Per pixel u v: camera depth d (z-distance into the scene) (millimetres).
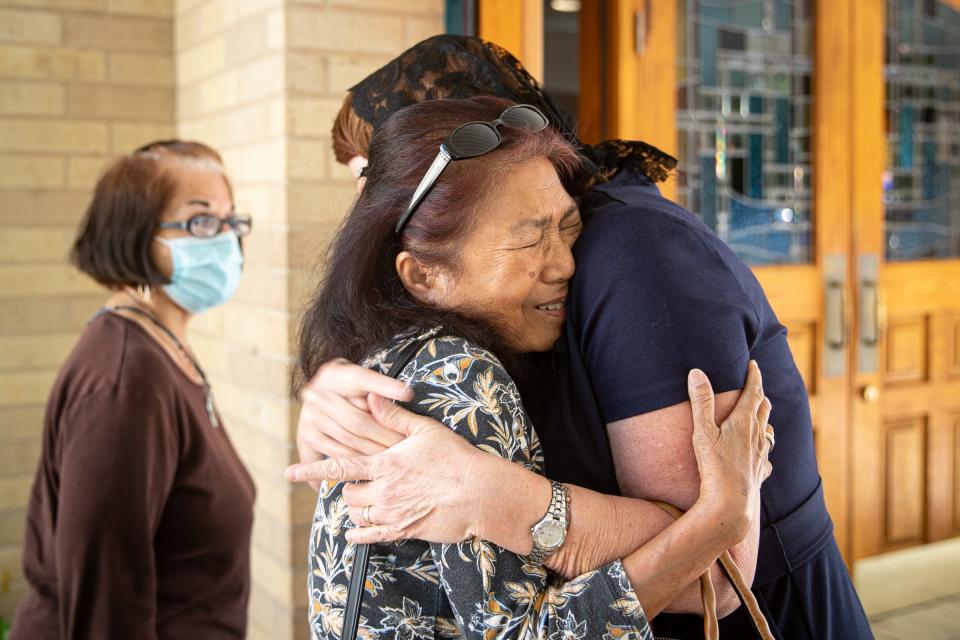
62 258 3418
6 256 3338
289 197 2605
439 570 1005
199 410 1928
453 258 1041
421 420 1015
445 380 1026
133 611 1719
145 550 1736
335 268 1121
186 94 3438
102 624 1704
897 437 3607
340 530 1075
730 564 1044
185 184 2016
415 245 1056
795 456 1197
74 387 1793
